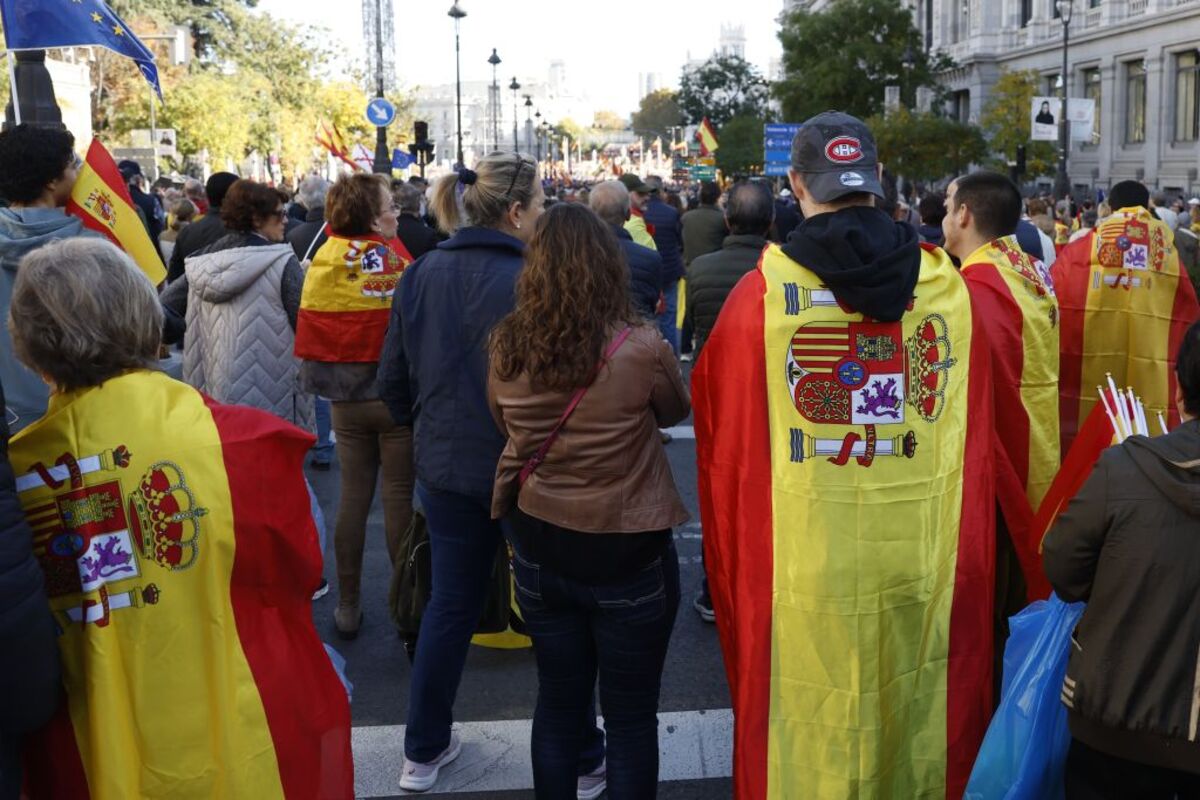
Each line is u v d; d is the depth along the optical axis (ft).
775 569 10.69
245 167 196.85
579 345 10.51
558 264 10.57
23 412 12.69
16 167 13.34
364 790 13.52
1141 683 8.86
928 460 10.78
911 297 10.68
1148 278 17.72
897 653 10.73
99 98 131.75
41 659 7.75
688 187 197.57
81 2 21.67
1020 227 20.59
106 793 8.05
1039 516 11.78
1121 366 17.97
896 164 143.23
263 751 8.45
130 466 8.16
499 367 10.89
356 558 17.83
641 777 11.21
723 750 14.38
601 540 10.69
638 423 10.77
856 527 10.61
